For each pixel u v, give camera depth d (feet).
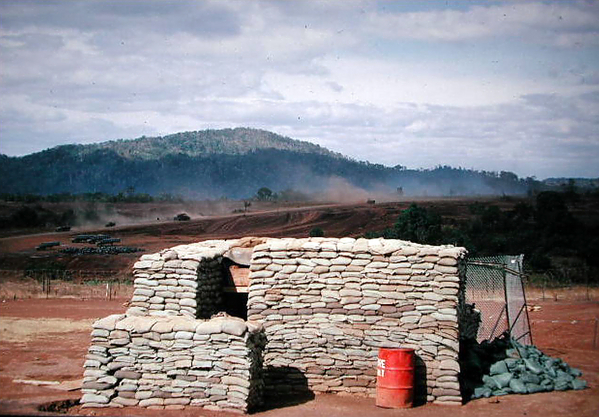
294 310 53.47
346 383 52.34
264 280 54.08
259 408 49.01
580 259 198.80
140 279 54.39
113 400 48.55
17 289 132.67
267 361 53.16
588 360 63.21
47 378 58.08
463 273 55.62
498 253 207.10
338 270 53.31
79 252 250.16
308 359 52.95
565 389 53.06
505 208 371.97
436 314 51.34
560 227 241.55
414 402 50.26
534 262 177.37
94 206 427.33
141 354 48.78
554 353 66.64
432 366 50.67
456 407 49.26
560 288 125.80
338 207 386.32
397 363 49.06
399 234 191.83
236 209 425.69
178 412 47.09
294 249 54.08
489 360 56.44
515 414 47.16
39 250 258.37
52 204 425.69
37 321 90.22
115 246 273.54
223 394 47.55
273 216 352.28
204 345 48.16
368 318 52.39
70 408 48.39
